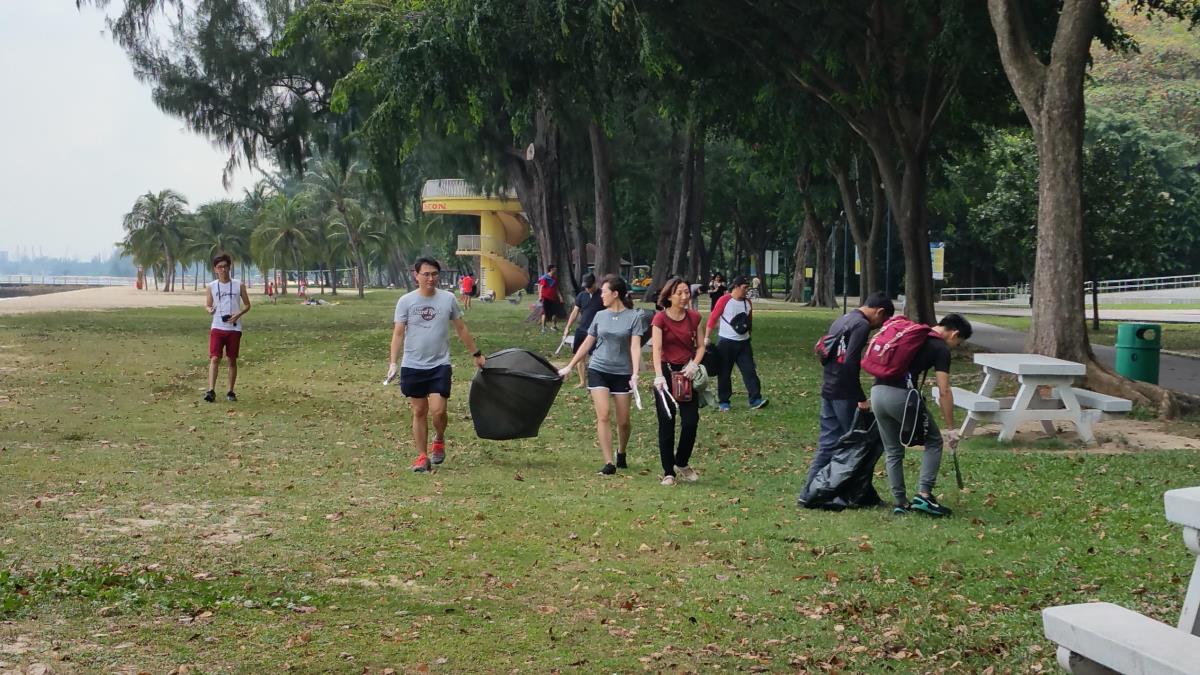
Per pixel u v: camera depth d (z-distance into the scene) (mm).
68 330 30797
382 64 25766
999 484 9570
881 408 8438
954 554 7109
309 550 6938
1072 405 11922
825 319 40656
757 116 27891
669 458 10000
